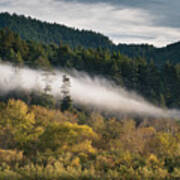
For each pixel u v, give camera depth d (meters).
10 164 30.67
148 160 30.59
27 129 61.84
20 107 72.38
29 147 47.44
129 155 31.58
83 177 24.36
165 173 26.20
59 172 24.84
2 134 54.31
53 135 43.75
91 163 29.56
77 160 30.52
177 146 41.97
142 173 25.80
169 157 32.28
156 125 103.00
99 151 36.59
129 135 47.19
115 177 24.83
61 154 34.50
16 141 51.88
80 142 40.97
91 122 97.19
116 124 66.88
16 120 65.44
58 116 88.44
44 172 24.62
